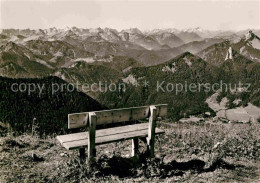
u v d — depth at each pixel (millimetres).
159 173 5961
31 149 7773
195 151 7824
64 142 5781
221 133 10023
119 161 6145
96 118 5609
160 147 8273
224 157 7473
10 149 7422
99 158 6180
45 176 5738
